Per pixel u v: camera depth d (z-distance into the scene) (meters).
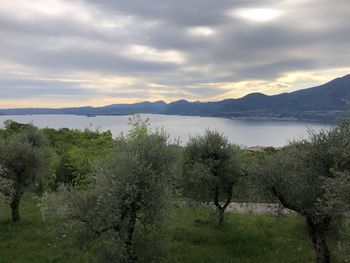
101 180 14.16
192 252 18.77
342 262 16.61
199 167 21.73
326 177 14.20
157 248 15.45
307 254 18.66
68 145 44.81
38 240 20.33
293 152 16.25
